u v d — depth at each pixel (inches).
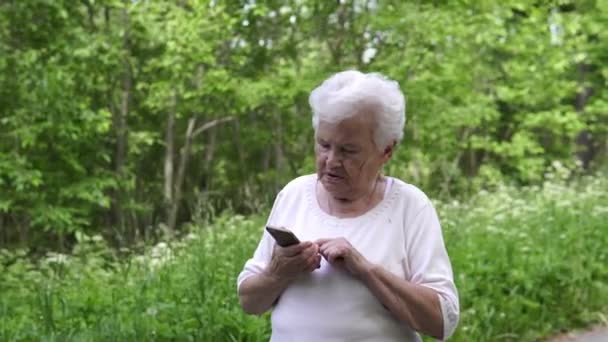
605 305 263.0
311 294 97.7
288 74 497.7
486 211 336.5
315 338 97.0
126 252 315.0
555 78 581.0
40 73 443.5
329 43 507.2
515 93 580.4
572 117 587.8
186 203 745.6
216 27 502.9
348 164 94.7
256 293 100.4
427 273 97.4
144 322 186.4
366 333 96.4
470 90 546.0
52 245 545.3
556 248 284.4
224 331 187.9
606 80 608.7
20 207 482.6
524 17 562.6
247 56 526.3
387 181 102.3
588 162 740.0
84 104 465.7
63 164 498.0
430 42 484.7
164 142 696.4
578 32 588.7
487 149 606.9
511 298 241.9
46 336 183.9
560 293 257.8
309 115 548.4
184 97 514.3
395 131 95.1
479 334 225.1
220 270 233.8
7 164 441.4
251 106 498.6
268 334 191.3
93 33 506.9
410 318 95.1
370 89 93.4
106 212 580.1
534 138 647.8
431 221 100.1
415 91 482.6
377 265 95.4
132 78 605.3
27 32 476.7
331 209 100.9
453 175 574.6
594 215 336.2
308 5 495.8
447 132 509.7
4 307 221.0
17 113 445.1
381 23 476.7
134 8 531.5
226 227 311.7
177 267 250.7
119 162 603.2
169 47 500.7
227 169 776.3
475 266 252.1
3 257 312.7
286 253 95.1
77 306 211.0
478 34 500.1
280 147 616.4
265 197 377.4
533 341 236.4
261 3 490.9
